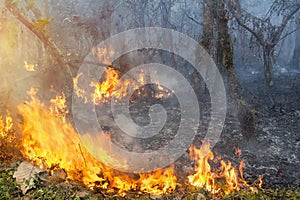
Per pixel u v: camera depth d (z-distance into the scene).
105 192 5.43
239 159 7.86
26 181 5.11
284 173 7.14
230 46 8.82
